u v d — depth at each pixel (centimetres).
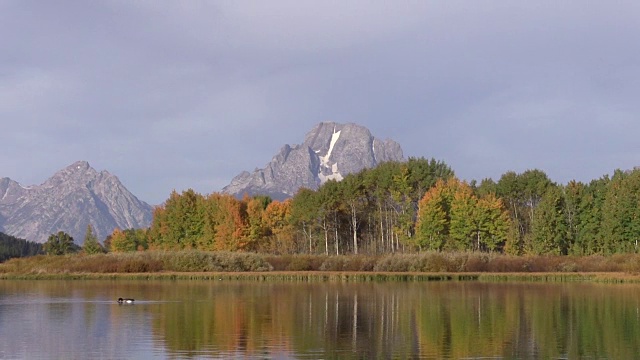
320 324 4859
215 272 10169
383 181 13212
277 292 7325
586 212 11719
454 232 11688
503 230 11794
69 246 19450
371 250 12756
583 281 8806
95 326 4800
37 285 8612
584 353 3803
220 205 13212
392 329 4628
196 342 4166
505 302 6162
